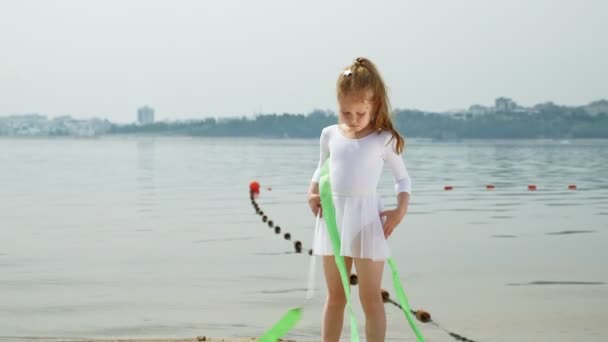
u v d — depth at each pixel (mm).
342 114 4262
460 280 7891
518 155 56156
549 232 11852
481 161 43781
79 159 48469
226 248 10305
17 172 32000
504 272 8336
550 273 8266
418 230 12164
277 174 30359
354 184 4238
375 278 4270
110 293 7250
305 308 6613
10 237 11383
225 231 12219
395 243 10656
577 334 5793
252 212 15383
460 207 16172
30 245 10516
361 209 4242
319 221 4410
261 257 9516
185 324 6062
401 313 6469
